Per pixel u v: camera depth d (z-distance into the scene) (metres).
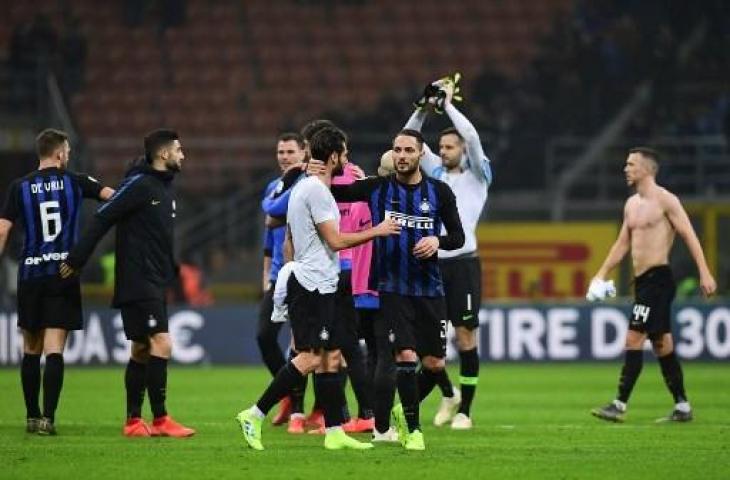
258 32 117.00
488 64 115.12
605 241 89.94
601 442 37.66
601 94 103.38
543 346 77.00
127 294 37.81
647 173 45.09
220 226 95.50
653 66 105.12
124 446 35.47
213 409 49.94
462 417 42.38
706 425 43.56
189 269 86.88
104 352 75.19
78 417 46.06
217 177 100.38
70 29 113.12
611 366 75.94
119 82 112.12
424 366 36.41
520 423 44.56
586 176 95.62
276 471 30.34
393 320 34.72
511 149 95.69
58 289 38.72
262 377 68.00
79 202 39.16
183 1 117.19
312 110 110.88
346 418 40.41
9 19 114.19
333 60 115.31
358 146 92.88
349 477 29.38
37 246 38.69
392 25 118.31
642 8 109.06
